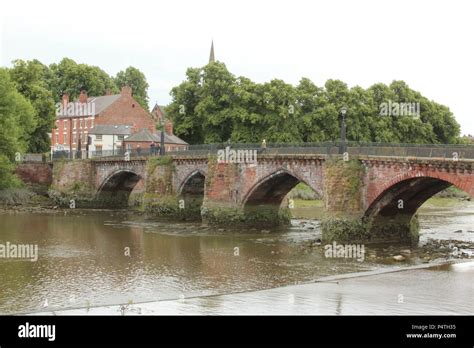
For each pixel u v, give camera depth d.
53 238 67.75
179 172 89.00
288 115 119.06
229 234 71.88
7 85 101.12
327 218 61.84
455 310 36.72
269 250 59.84
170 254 57.84
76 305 39.31
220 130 124.50
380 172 59.59
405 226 63.56
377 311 36.56
